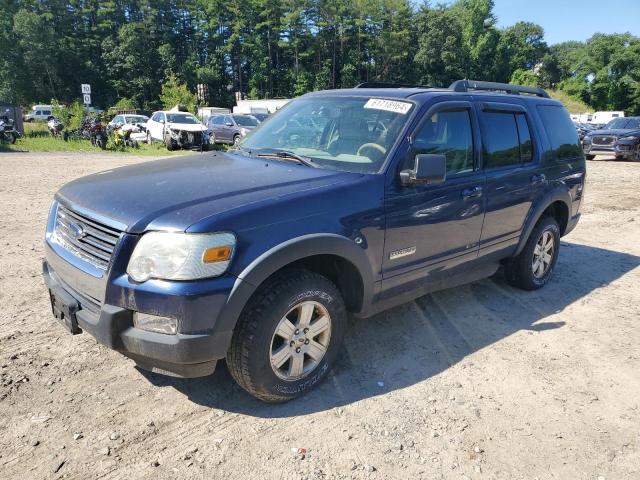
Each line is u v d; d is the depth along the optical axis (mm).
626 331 4250
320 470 2488
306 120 3986
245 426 2812
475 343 3928
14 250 5695
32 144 21438
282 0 82438
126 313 2562
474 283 5281
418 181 3250
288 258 2738
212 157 3861
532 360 3693
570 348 3906
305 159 3523
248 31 85625
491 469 2551
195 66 83000
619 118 20781
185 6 88312
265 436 2732
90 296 2719
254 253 2631
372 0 81938
